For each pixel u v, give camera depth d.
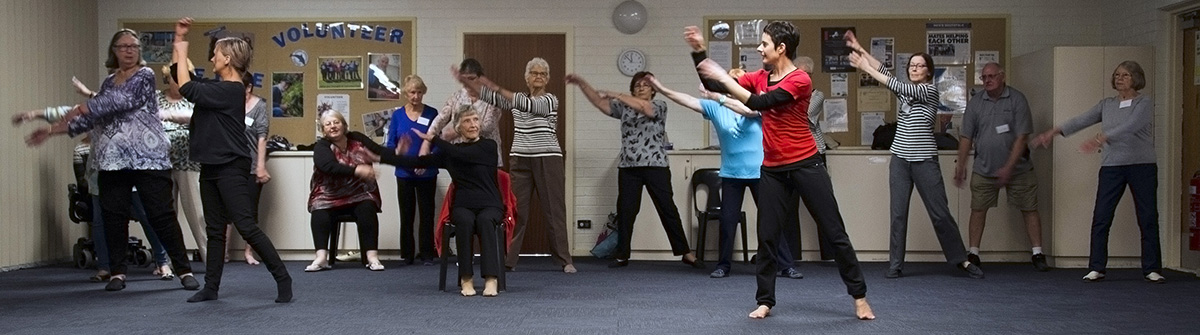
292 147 8.99
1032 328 4.90
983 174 8.22
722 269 7.36
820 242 8.65
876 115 9.20
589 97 6.80
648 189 8.08
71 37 9.01
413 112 8.53
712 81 4.78
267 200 8.84
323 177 7.92
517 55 9.35
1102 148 7.75
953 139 8.85
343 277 7.28
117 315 5.27
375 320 5.10
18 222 8.22
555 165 7.75
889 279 7.29
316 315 5.27
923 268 8.14
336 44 9.38
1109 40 9.11
